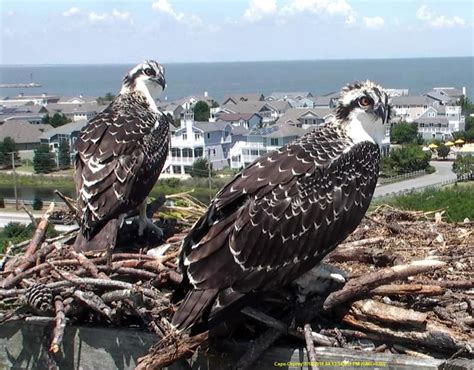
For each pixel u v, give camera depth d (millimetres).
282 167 1570
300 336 1563
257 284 1528
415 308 1642
